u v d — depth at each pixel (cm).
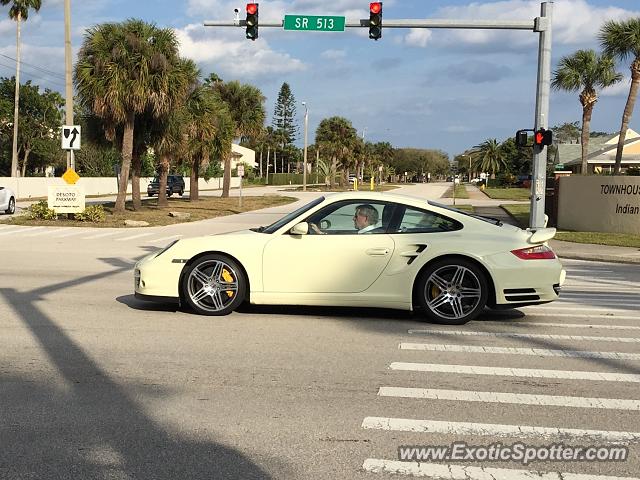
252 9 1880
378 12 1830
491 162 12119
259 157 13075
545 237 725
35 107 6469
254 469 365
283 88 13012
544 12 1848
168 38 2569
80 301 853
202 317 748
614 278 1281
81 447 392
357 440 405
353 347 626
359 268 720
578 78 4072
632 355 610
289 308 802
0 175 6638
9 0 4731
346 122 8506
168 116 2880
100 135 2967
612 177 2230
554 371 555
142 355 589
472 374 544
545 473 363
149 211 3098
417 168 16412
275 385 510
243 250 734
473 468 368
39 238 1891
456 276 715
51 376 526
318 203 748
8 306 816
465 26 1847
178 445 396
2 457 378
